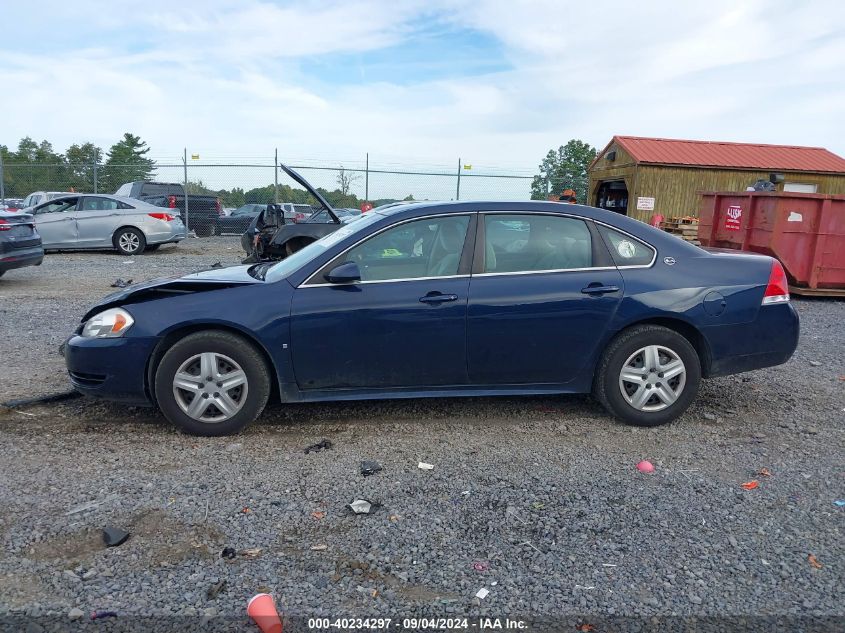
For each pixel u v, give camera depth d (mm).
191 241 20547
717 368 4531
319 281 4250
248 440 4230
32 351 6281
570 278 4363
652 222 17516
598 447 4188
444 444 4207
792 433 4480
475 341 4289
